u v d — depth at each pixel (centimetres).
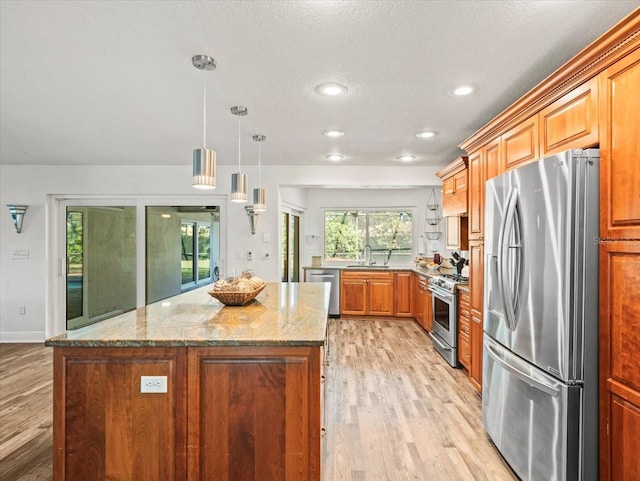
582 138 177
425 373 371
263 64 209
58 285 504
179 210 509
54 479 167
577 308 163
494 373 235
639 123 143
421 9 159
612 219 157
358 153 426
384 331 543
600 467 164
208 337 170
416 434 255
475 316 322
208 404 167
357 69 216
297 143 381
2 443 247
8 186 489
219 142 379
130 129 332
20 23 169
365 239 707
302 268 693
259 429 167
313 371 166
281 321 205
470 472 214
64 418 168
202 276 506
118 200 506
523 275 198
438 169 496
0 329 492
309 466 166
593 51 161
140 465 168
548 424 176
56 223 504
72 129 334
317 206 710
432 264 599
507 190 217
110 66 212
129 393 168
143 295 504
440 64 210
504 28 174
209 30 175
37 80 231
